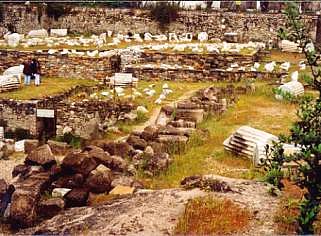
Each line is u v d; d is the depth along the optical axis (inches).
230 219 471.8
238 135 709.3
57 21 1699.1
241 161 685.9
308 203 441.4
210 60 1285.7
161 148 734.5
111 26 1669.5
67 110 992.9
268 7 1750.7
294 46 1421.0
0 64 1290.6
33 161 654.5
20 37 1517.0
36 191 558.6
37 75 1149.1
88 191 585.3
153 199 527.8
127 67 1242.0
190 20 1624.0
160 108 984.9
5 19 1712.6
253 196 517.7
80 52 1298.0
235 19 1590.8
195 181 558.9
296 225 460.1
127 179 607.2
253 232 454.6
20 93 1053.8
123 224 484.7
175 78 1226.0
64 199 563.2
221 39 1603.1
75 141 934.4
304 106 524.7
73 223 504.1
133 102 1004.6
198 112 905.5
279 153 462.0
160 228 474.0
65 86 1140.5
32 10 1694.1
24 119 988.6
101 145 729.0
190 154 719.1
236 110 941.8
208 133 791.7
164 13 1633.9
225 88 1095.0
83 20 1684.3
